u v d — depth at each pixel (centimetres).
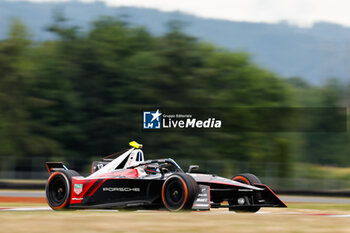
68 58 16800
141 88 16100
